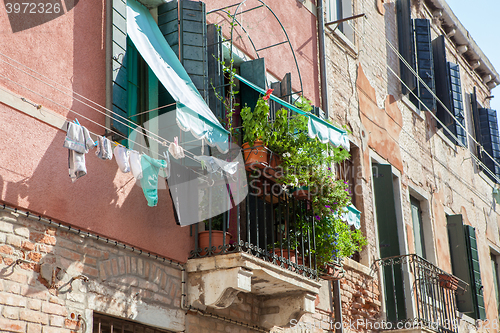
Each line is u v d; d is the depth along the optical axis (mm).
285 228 8242
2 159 5238
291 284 7574
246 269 6855
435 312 11320
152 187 6090
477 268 14961
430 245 13680
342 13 12430
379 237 11688
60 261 5570
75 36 6219
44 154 5625
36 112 5629
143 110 6863
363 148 11750
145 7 7355
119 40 6508
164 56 6863
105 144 5473
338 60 11672
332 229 8695
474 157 17766
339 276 9578
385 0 14422
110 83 6312
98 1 6578
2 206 5152
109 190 6223
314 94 10625
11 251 5164
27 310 5180
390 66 13867
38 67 5754
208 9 8352
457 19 17578
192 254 7043
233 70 7918
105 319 6164
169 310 6688
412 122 14297
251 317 7961
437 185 14789
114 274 6098
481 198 17594
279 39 9977
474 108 18797
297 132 8117
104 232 6059
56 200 5637
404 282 11555
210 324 7242
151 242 6586
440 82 15922
